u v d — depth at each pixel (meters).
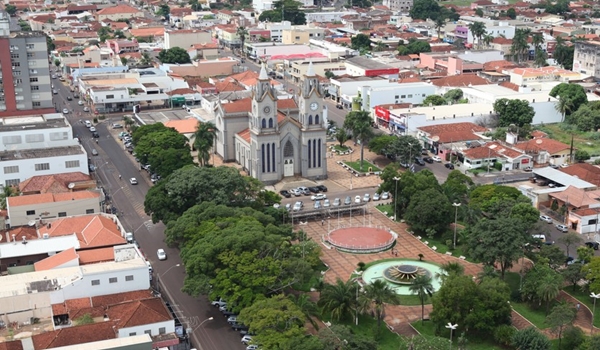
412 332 170.38
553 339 165.50
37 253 191.38
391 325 173.62
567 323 160.62
